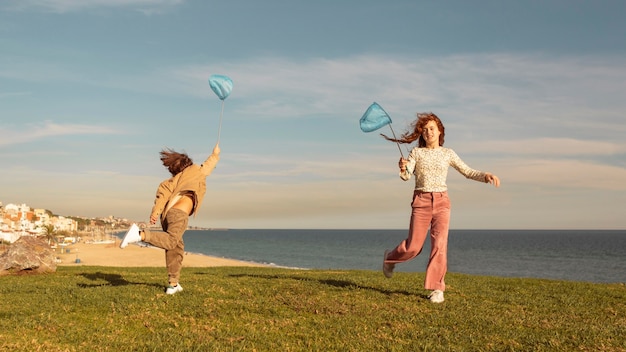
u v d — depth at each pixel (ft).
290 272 49.47
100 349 17.06
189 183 25.64
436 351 17.34
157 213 25.39
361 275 45.57
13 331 19.56
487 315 23.24
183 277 38.60
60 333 19.35
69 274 42.47
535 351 17.67
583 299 30.25
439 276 26.13
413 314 23.12
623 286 41.91
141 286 30.50
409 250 26.58
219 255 366.63
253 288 30.01
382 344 18.07
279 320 21.61
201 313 22.74
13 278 38.91
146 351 16.79
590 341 18.89
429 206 26.08
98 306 24.14
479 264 289.33
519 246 551.59
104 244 538.88
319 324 21.01
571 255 381.19
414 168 26.58
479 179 25.49
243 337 18.71
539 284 40.29
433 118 26.61
